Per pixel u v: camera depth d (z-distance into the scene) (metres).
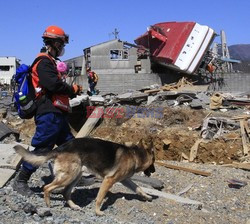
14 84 5.68
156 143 14.84
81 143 5.31
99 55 33.22
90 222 4.95
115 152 5.48
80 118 18.28
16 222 4.59
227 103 19.89
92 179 6.70
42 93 5.52
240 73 31.75
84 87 30.38
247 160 12.38
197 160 13.49
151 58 33.41
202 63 31.95
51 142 5.62
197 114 17.75
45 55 5.48
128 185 6.13
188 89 25.97
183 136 14.59
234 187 7.71
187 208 6.32
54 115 5.54
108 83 30.69
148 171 6.05
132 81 30.98
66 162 5.18
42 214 4.82
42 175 6.84
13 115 18.83
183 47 30.66
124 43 33.34
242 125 14.58
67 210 5.40
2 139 9.82
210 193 7.37
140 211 5.87
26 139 11.12
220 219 6.13
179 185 7.70
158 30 32.03
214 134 14.70
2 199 5.25
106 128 17.02
